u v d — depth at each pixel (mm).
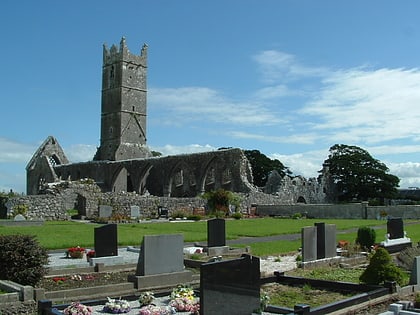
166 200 47031
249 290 9344
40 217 40000
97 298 11547
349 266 16484
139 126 91625
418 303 10391
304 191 69125
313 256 16594
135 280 12648
